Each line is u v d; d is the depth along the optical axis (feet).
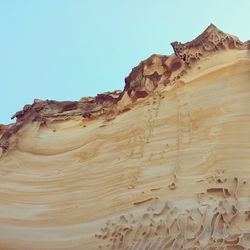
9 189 42.75
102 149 41.93
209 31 43.04
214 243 32.63
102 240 36.42
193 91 41.16
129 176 38.83
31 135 46.24
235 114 38.40
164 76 43.39
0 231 40.16
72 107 48.85
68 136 44.80
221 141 37.40
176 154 38.24
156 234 34.73
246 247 32.04
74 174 41.55
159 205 36.04
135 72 44.65
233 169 35.65
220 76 40.91
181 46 43.47
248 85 39.47
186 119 39.78
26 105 50.29
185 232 33.86
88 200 39.29
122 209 37.24
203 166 36.70
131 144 40.73
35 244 38.60
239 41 42.60
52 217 39.60
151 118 41.27
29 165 43.88
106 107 45.57
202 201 34.99
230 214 33.55
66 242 37.73
